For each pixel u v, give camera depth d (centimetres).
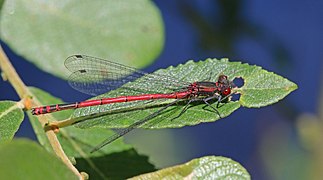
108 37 45
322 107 51
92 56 45
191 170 40
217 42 49
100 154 43
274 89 42
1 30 45
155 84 43
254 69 42
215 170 40
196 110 42
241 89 42
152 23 45
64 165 39
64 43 45
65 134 43
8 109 41
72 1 45
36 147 39
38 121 42
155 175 40
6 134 41
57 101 43
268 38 49
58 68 45
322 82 52
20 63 53
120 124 42
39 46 45
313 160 51
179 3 49
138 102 43
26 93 43
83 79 45
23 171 38
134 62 45
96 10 45
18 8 45
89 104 43
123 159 43
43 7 45
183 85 43
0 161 38
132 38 45
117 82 45
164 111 42
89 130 43
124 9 45
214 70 43
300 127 50
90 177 42
